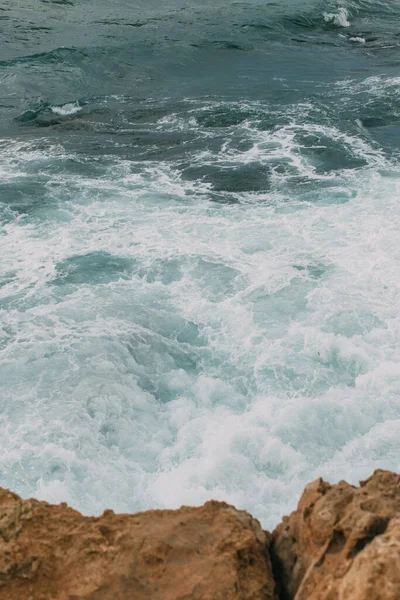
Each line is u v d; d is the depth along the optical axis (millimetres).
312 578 4168
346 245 13766
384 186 16562
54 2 36719
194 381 10125
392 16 36469
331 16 35000
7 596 4246
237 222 14984
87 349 10539
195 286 12492
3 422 9055
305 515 4656
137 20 34219
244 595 4207
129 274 12953
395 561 3695
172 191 16625
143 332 11086
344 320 11289
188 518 4855
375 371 9977
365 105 22609
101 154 18984
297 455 8523
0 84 24531
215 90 24719
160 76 26500
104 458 8617
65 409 9289
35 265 13242
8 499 4906
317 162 18188
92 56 27984
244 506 7938
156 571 4359
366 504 4496
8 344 10656
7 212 15445
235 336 11047
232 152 18984
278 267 13008
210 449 8688
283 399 9602
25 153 18984
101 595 4211
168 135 20391
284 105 22797
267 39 31719
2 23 32719
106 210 15641
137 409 9500
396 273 12641
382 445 8711
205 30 32531
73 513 4906
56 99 23562
